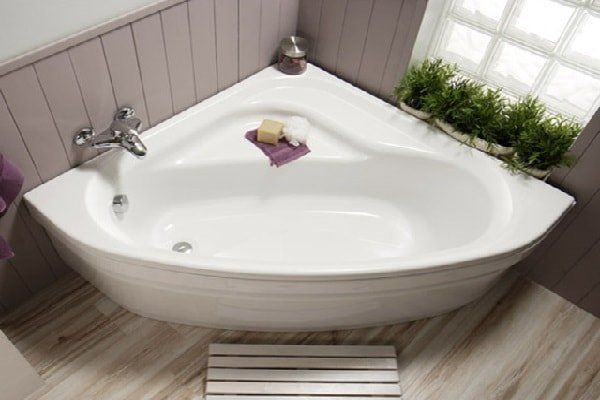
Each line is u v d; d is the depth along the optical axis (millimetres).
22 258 1567
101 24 1302
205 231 1854
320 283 1363
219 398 1548
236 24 1688
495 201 1599
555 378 1673
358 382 1610
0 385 1389
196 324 1696
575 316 1843
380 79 1855
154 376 1584
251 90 1888
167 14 1441
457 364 1688
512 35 1601
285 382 1594
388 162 1811
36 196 1415
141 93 1547
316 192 1955
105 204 1512
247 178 1857
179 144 1717
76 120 1410
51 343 1622
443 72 1698
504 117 1639
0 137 1256
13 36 1152
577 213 1645
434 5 1597
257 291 1400
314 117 1866
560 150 1530
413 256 1392
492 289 1898
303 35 1982
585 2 1413
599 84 1511
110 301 1742
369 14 1716
